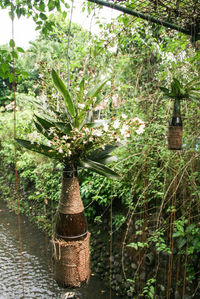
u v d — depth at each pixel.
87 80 1.16
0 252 3.21
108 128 0.95
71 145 0.93
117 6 1.44
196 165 1.71
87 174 2.63
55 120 1.00
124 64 2.36
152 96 1.91
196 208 1.70
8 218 4.26
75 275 0.97
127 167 2.19
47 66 1.11
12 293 2.46
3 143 5.47
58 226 0.98
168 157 1.71
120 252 2.52
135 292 2.18
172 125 1.27
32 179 3.99
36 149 0.96
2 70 1.37
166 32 1.93
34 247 3.27
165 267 2.04
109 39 1.56
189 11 1.63
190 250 1.70
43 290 2.48
